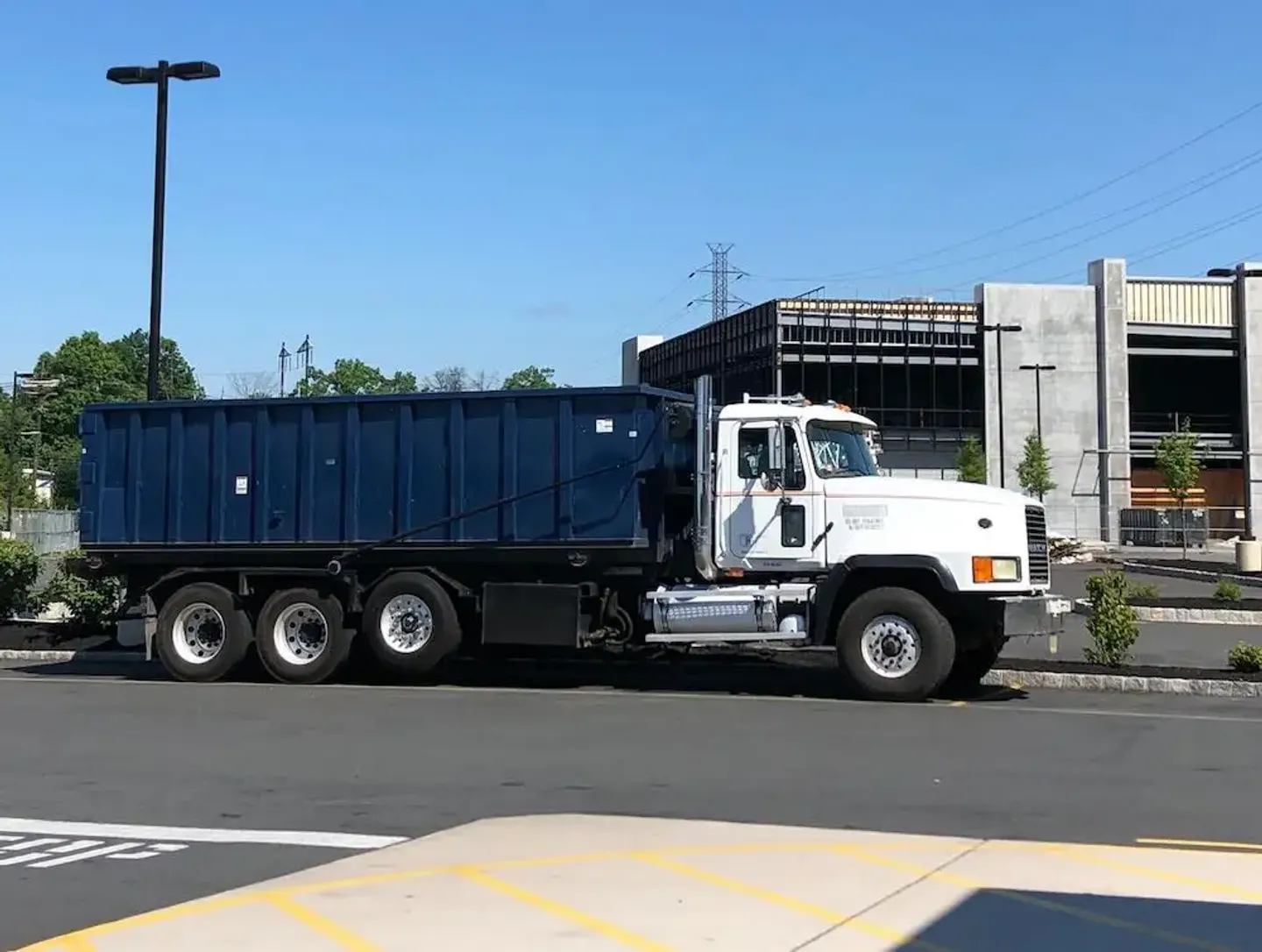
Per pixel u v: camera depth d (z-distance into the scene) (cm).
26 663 1978
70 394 9931
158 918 648
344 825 872
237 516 1728
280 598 1698
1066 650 1955
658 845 788
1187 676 1573
